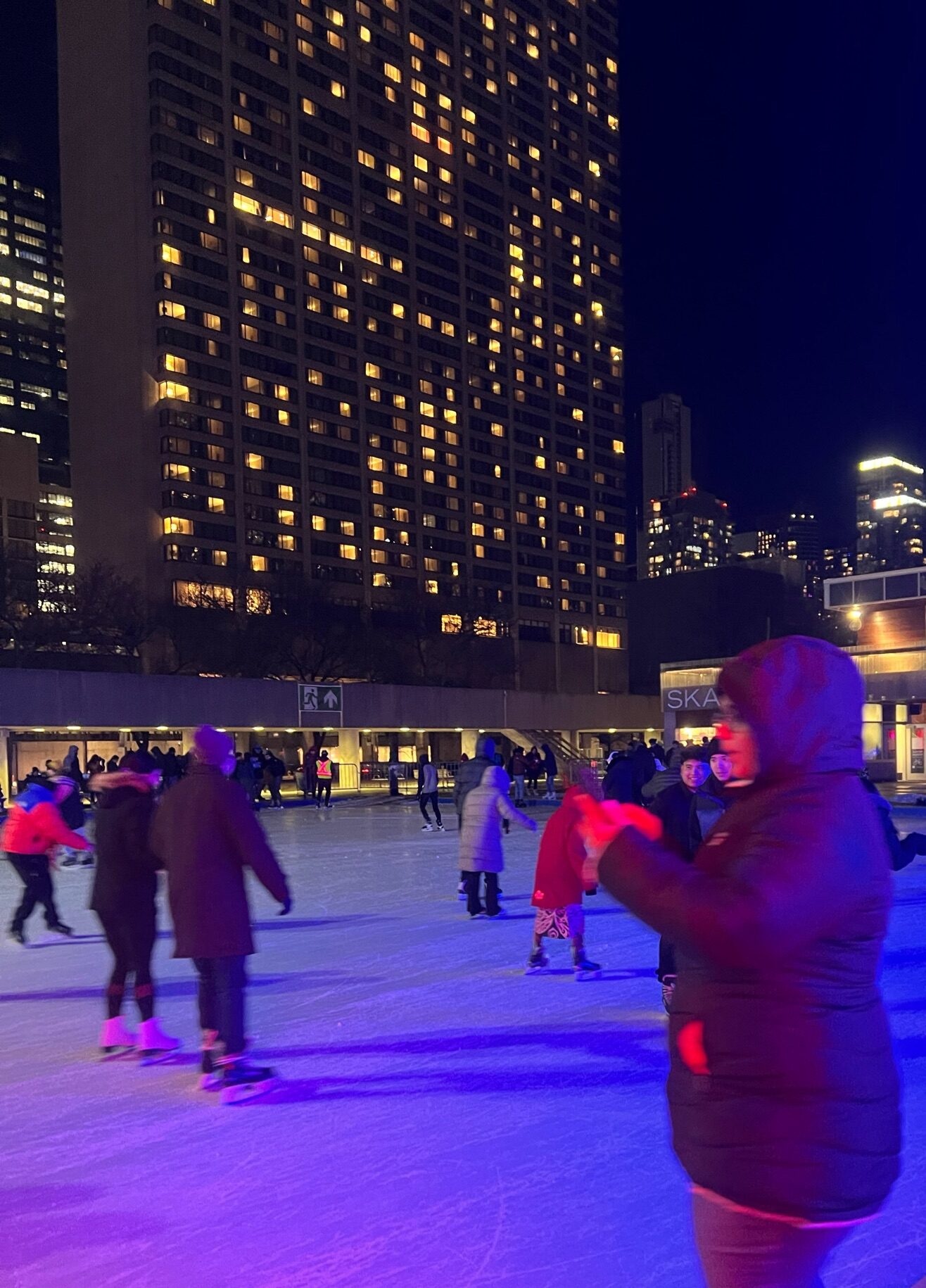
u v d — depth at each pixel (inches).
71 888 502.0
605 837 62.0
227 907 181.8
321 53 3826.3
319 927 361.1
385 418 3983.8
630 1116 165.5
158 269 3324.3
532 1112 168.1
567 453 4741.6
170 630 2564.0
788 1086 55.7
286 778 1929.1
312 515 3693.4
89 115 3469.5
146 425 3319.4
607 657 4798.2
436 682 3280.0
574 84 4933.6
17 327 5871.1
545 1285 111.7
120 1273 116.6
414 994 256.7
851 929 57.1
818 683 61.2
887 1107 58.1
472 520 4281.5
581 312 4877.0
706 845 63.0
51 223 6102.4
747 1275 57.5
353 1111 170.4
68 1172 147.1
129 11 3378.4
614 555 4918.8
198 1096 182.1
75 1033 230.4
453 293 4286.4
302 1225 128.0
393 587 3939.5
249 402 3528.5
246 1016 231.6
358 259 3924.7
